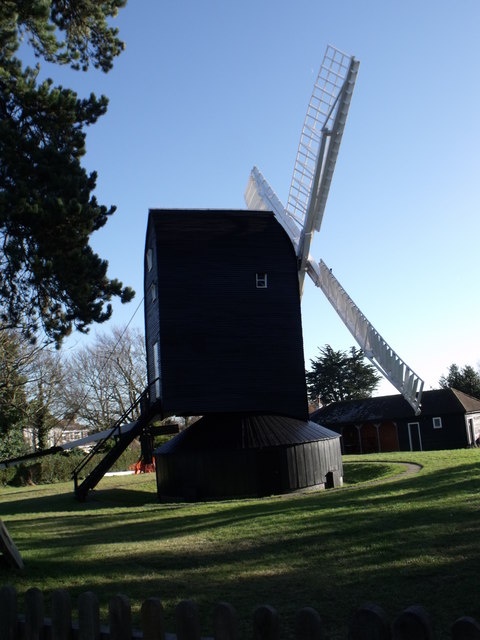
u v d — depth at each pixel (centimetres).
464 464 2369
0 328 2247
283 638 688
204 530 1479
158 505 2472
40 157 1872
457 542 1044
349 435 6425
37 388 5309
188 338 2850
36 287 1908
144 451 2989
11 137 1856
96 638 492
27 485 4788
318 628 412
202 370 2838
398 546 1063
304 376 2950
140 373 6575
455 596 786
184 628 449
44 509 2609
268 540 1241
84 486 2792
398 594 815
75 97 1978
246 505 1955
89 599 496
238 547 1201
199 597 869
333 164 2964
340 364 8688
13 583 993
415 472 2475
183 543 1306
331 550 1092
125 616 481
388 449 6178
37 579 1016
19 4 1836
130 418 6444
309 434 2880
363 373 8638
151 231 3089
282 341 2948
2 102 1966
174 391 2797
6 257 1847
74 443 3080
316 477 2850
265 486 2733
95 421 6538
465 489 1598
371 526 1251
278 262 3017
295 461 2788
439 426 5791
